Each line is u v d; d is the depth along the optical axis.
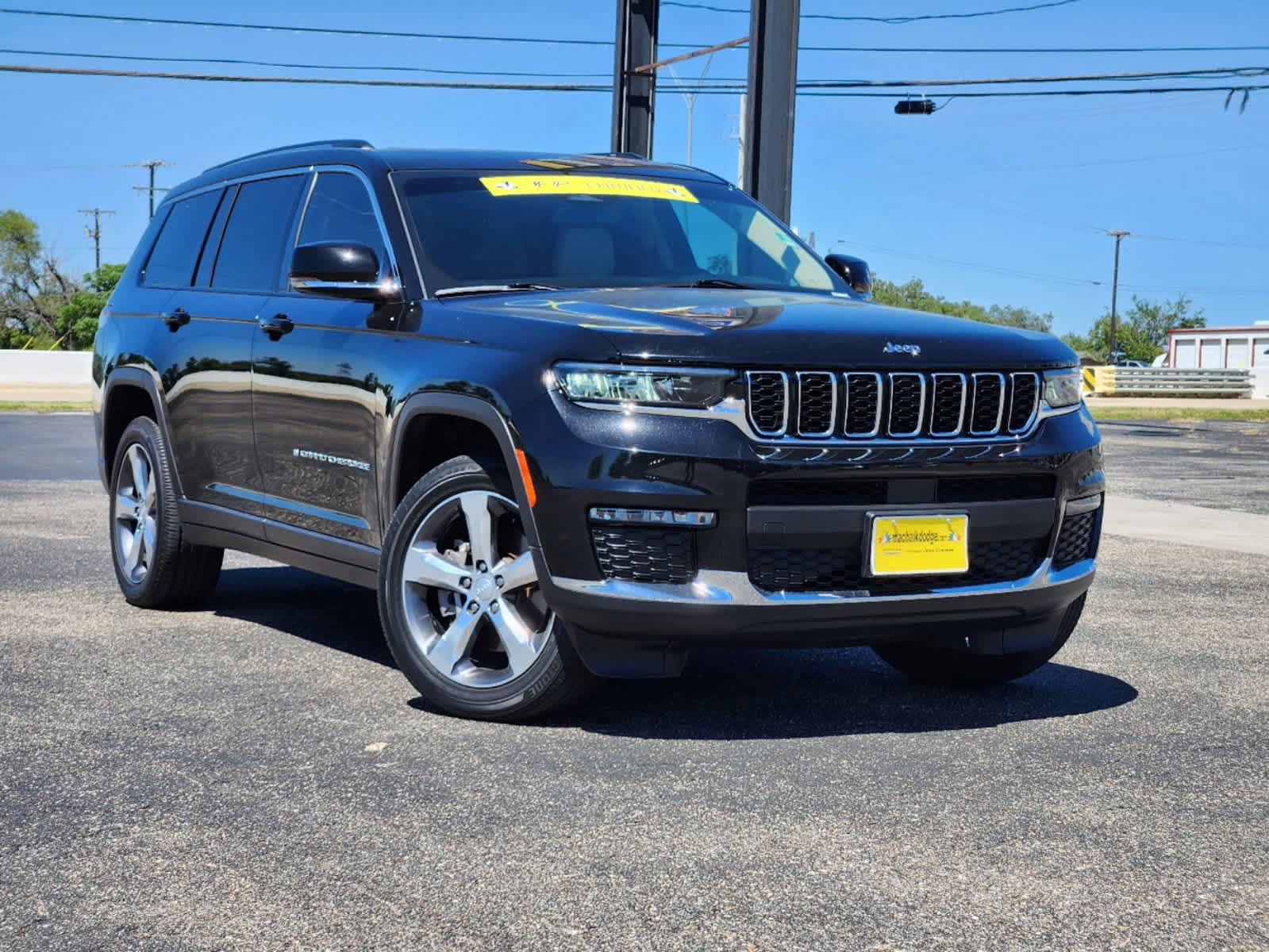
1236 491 12.84
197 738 4.03
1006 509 4.06
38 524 9.06
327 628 5.73
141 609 6.15
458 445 4.58
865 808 3.43
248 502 5.41
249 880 2.94
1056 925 2.73
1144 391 48.97
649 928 2.70
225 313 5.57
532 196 5.13
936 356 3.99
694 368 3.79
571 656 4.02
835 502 3.87
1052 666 5.17
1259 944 2.65
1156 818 3.38
